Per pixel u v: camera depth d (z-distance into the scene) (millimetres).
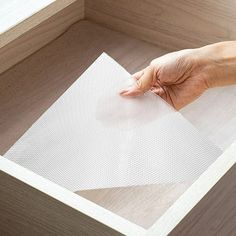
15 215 971
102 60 1233
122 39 1506
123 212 1148
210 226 950
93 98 1200
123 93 1202
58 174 1116
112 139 1148
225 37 1421
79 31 1518
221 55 1258
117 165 1115
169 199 1178
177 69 1265
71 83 1405
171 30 1467
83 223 882
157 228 844
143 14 1477
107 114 1185
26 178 911
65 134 1160
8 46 1387
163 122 1170
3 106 1348
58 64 1443
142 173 1109
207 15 1414
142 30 1496
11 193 943
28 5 1205
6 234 1015
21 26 1183
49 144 1151
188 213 867
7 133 1297
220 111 1383
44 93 1381
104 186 1094
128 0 1477
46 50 1472
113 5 1498
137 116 1181
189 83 1283
